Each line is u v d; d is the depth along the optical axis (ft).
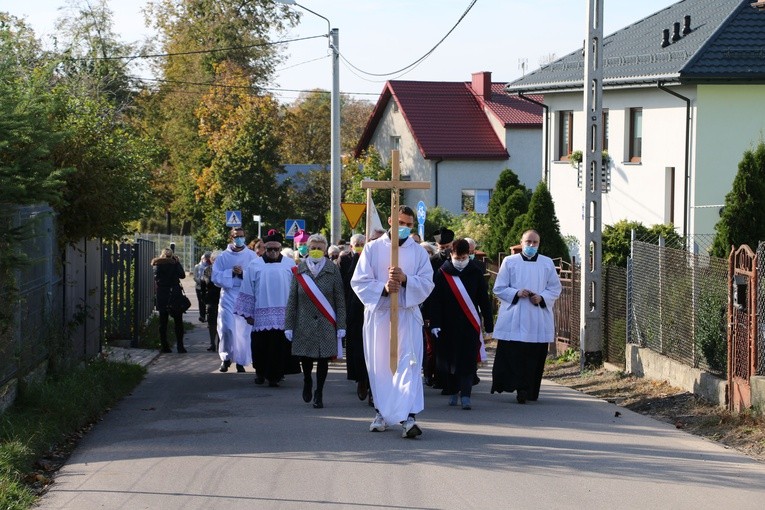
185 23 269.64
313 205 255.91
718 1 133.39
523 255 56.29
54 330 56.24
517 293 55.42
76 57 171.94
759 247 46.09
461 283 53.78
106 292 91.97
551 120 147.13
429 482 35.19
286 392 61.36
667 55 121.08
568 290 80.07
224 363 74.49
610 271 70.28
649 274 62.75
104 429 47.09
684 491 34.01
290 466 37.81
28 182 42.01
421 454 40.09
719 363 52.42
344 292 55.42
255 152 238.27
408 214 44.70
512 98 225.97
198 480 35.63
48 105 46.83
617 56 134.41
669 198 121.80
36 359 52.39
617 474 36.52
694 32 125.29
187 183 261.44
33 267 51.29
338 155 122.72
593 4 68.39
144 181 70.95
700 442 43.21
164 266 90.07
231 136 239.30
